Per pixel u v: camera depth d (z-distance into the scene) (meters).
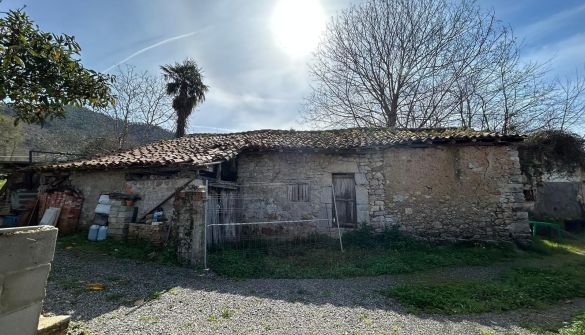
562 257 7.52
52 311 3.64
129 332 3.15
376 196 8.67
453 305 4.28
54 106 3.39
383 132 10.19
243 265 6.09
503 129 14.38
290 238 8.80
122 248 6.87
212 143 9.91
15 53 2.73
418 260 6.75
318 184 9.02
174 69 19.47
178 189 7.67
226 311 3.82
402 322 3.73
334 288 5.01
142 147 10.76
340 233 8.61
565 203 12.41
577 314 4.16
